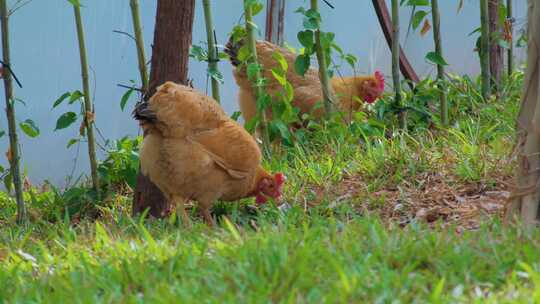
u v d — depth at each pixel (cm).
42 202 1182
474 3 1853
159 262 703
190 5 1033
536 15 793
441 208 990
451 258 661
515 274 613
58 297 634
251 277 616
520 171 805
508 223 789
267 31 1466
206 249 728
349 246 693
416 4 1260
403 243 704
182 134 954
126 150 1205
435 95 1374
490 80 1493
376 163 1152
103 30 1364
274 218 974
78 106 1358
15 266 750
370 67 1717
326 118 1284
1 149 1315
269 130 1235
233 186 1016
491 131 1241
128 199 1178
